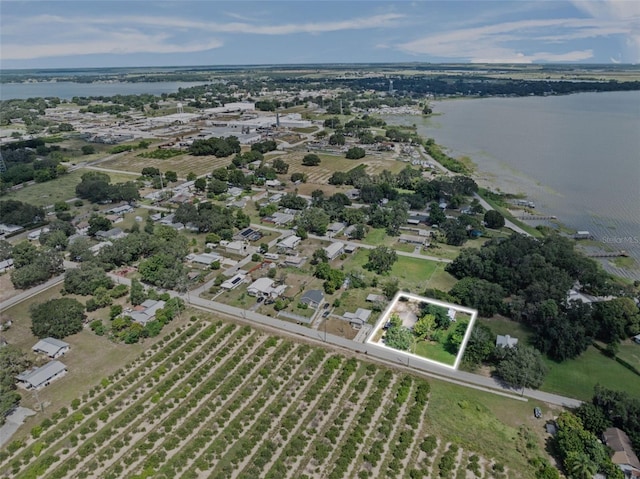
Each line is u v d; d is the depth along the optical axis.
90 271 115.75
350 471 65.31
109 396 80.25
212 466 66.25
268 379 84.06
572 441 66.25
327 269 119.69
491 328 99.19
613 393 73.62
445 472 64.50
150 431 72.94
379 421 74.19
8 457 68.38
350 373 84.81
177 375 84.88
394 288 109.56
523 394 80.62
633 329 95.50
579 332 89.75
